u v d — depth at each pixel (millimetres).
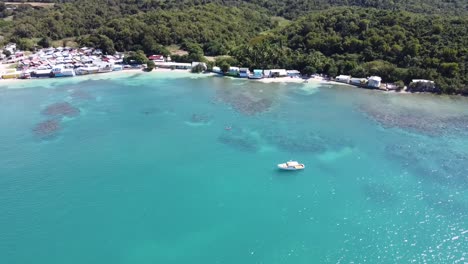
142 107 131375
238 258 67062
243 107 132125
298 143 106312
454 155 100750
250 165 95000
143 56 185125
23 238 70875
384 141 108188
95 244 69750
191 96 143500
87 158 97000
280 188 86375
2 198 81188
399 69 155500
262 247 69625
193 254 67812
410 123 120438
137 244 69938
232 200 82250
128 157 97875
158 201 81500
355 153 101438
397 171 93250
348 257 67375
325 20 192500
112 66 176500
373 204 81250
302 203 81500
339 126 117625
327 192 85125
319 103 137125
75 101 136125
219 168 93688
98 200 81375
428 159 98688
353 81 157875
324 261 66500
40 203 80125
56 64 177875
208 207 79938
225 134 111000
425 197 83688
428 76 150375
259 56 174125
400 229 74188
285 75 169250
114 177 89375
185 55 187000
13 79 161000
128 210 78562
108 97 141250
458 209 79875
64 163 94500
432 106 134750
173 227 74188
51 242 70062
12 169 91250
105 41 198625
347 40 175000
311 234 72938
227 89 152250
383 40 168625
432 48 159875
